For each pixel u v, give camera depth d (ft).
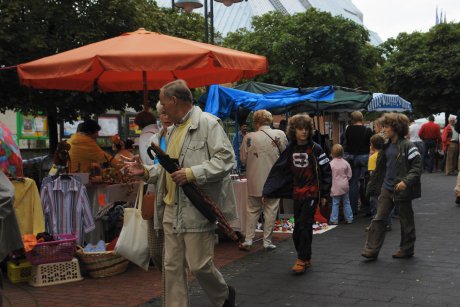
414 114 91.61
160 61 18.22
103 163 24.67
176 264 12.83
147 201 14.06
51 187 20.29
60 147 21.33
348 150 31.35
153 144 12.05
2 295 12.24
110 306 15.65
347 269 18.81
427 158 61.41
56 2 31.04
